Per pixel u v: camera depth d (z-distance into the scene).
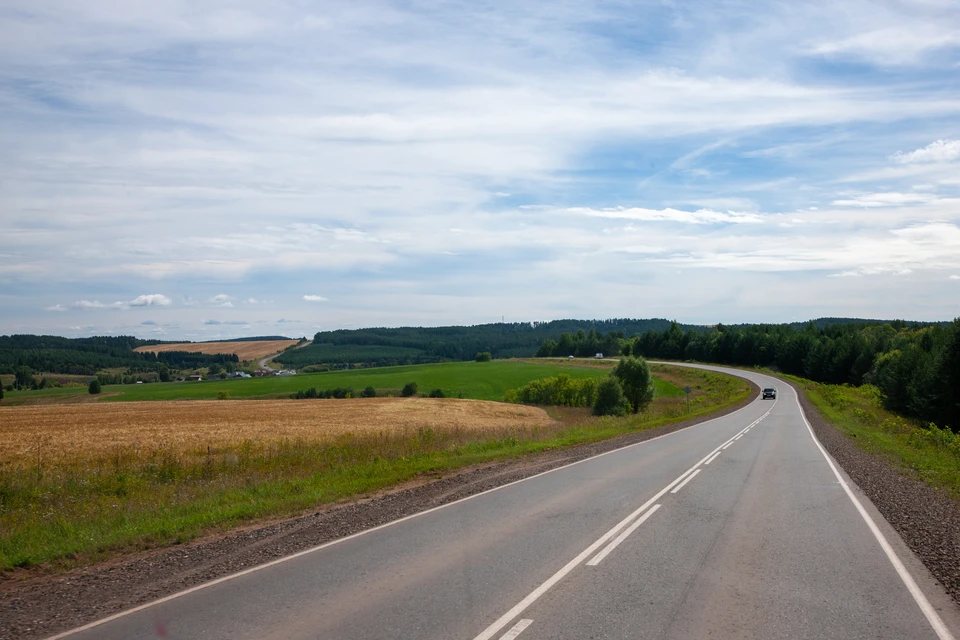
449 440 25.33
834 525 10.09
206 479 17.91
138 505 13.37
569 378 79.75
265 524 11.28
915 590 6.80
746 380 96.69
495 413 56.69
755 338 143.75
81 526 11.34
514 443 24.22
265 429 38.00
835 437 28.69
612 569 7.59
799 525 10.09
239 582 7.38
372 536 9.63
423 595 6.69
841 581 7.11
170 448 28.61
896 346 102.69
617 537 9.23
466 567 7.74
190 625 5.98
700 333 170.88
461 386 97.81
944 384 52.12
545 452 22.31
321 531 10.22
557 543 8.90
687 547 8.65
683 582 7.07
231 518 11.63
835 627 5.75
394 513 11.58
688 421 40.09
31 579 8.38
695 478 15.52
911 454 21.50
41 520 12.16
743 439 27.34
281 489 14.53
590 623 5.83
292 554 8.69
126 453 25.95
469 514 11.17
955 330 52.34
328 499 13.38
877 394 77.12
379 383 102.25
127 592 7.30
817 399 66.81
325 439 27.62
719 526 9.99
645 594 6.66
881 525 10.10
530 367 126.12
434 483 15.46
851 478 15.64
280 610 6.32
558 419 52.72
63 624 6.23
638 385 57.97
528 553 8.37
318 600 6.60
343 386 99.69
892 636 5.55
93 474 18.52
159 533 10.49
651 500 12.36
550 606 6.29
